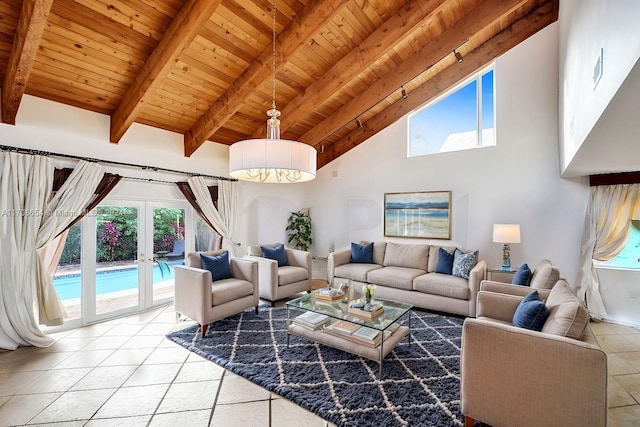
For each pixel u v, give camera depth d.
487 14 3.68
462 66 4.81
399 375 2.52
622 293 3.79
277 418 2.04
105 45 3.00
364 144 5.91
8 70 2.79
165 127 4.46
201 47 3.35
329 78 4.13
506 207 4.51
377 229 5.75
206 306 3.36
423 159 5.25
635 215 3.68
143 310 4.24
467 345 1.86
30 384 2.43
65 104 3.47
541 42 4.28
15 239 3.03
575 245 4.06
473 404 1.84
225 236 5.26
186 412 2.10
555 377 1.60
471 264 4.11
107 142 3.83
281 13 3.19
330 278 5.12
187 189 4.73
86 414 2.07
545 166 4.25
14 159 3.04
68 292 3.56
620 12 1.23
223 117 4.11
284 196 6.44
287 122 4.59
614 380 2.54
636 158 2.68
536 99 4.30
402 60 4.39
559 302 2.03
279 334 3.38
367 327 2.78
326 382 2.42
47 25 2.68
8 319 3.00
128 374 2.58
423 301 4.11
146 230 4.30
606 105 1.45
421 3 3.31
